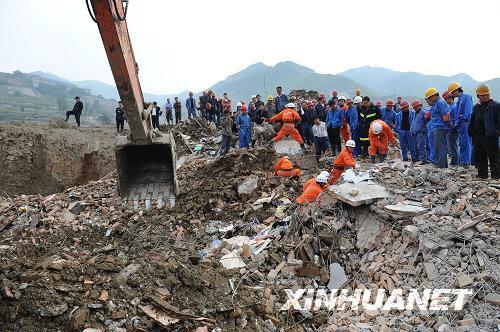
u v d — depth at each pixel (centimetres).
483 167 899
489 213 727
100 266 625
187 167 1543
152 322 561
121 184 1063
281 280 740
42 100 18562
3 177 1717
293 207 1009
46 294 554
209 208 1121
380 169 1023
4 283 558
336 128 1414
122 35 721
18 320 529
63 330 528
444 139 1033
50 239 1041
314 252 786
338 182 945
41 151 1820
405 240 727
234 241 915
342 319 646
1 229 1112
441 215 754
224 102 1902
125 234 1048
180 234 1038
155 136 1019
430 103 1054
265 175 1234
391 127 1473
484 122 870
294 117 1385
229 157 1330
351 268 757
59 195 1298
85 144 1938
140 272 632
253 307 639
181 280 640
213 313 600
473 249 653
